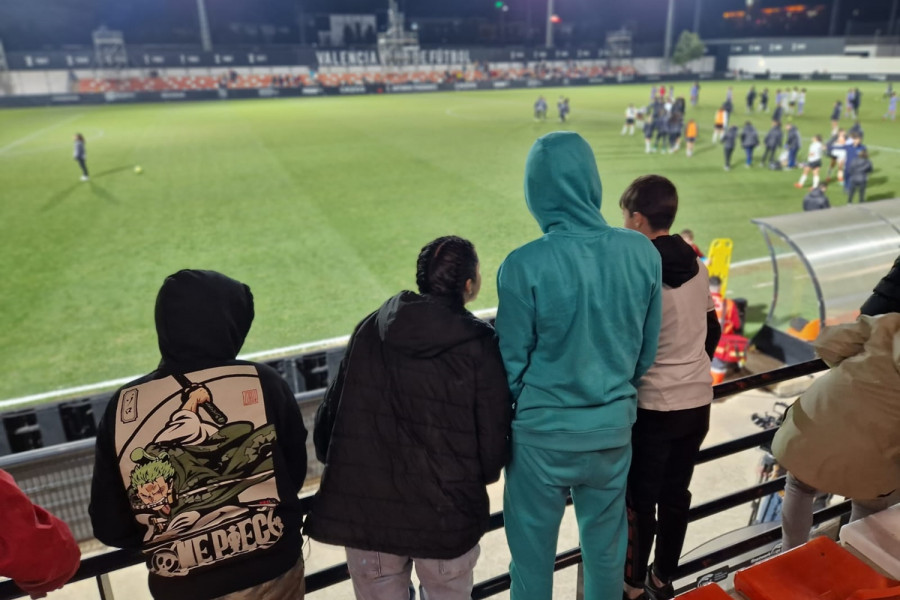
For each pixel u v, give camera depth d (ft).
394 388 5.74
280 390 5.77
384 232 53.21
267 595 5.64
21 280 44.11
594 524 6.41
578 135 5.96
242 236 52.60
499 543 18.39
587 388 5.82
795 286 40.42
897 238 30.19
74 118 131.85
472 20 264.52
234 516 5.46
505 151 86.07
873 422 6.23
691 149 80.69
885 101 138.82
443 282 5.73
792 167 73.77
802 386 27.20
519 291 5.75
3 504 4.51
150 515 5.30
